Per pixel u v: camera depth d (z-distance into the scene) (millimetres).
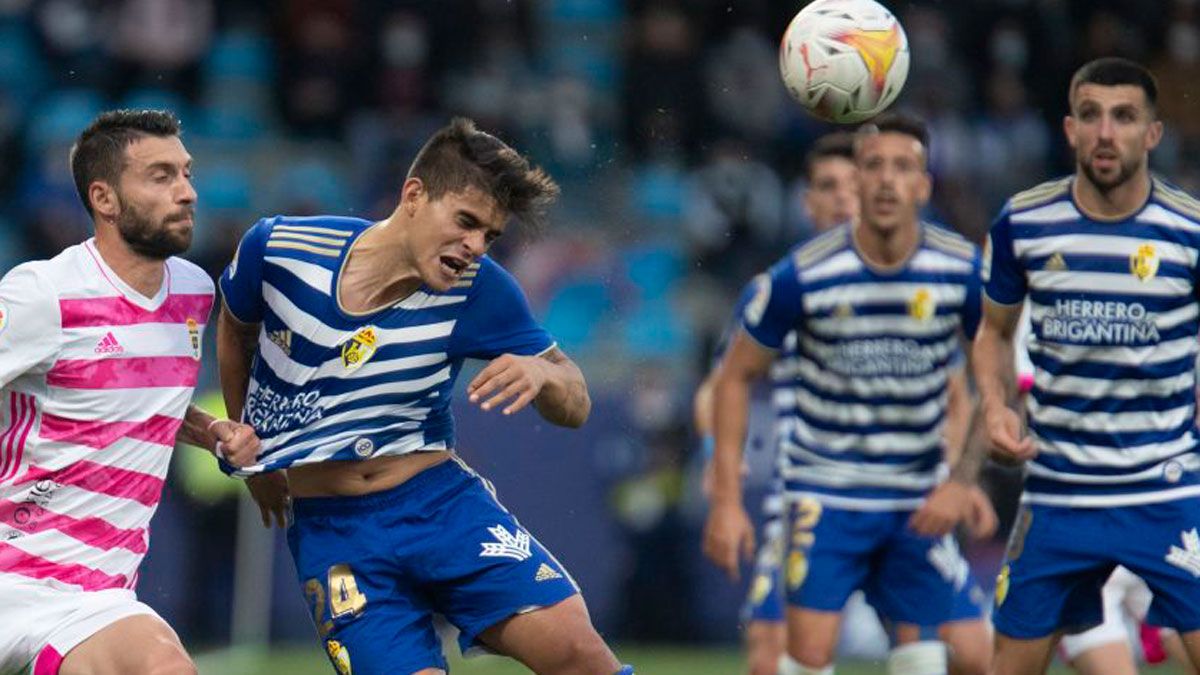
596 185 53594
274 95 56125
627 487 42969
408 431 19047
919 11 58719
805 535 26625
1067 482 22500
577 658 18891
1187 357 22141
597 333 48688
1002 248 22656
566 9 58875
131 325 18844
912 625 26422
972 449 25125
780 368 29688
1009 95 58000
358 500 19047
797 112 57188
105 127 18719
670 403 43750
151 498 19250
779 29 58656
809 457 26844
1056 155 58406
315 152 53625
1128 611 27609
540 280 49281
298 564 19391
